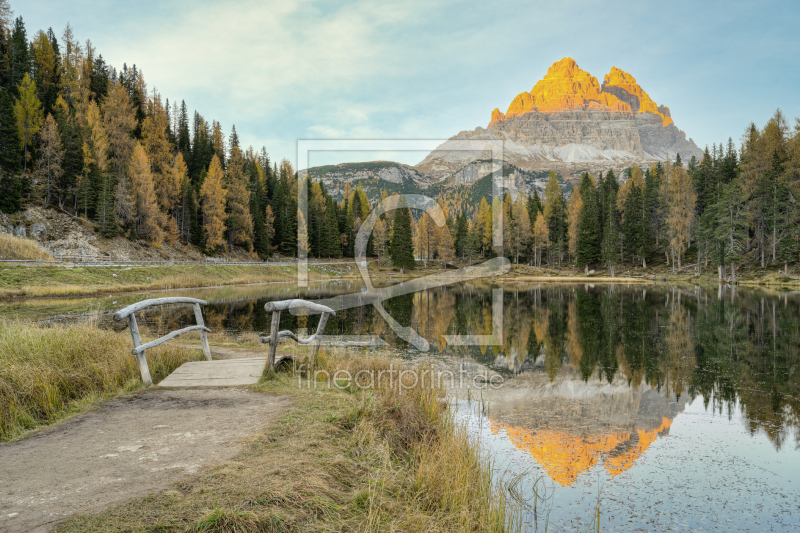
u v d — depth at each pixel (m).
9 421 4.10
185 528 2.43
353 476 3.56
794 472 5.36
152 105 67.75
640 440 6.34
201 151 74.06
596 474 5.24
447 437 5.05
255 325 17.02
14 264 31.30
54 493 2.76
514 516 4.20
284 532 2.62
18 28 64.00
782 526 4.19
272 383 5.92
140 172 52.38
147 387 5.70
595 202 70.50
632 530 4.04
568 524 4.11
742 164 57.81
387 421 4.83
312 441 3.90
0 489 2.81
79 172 52.03
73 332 6.80
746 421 7.23
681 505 4.51
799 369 10.88
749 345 14.12
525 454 5.77
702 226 51.03
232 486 2.94
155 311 22.00
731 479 5.15
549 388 9.02
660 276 54.72
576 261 63.06
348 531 2.81
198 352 8.15
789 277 41.03
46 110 59.44
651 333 16.48
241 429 4.11
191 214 59.41
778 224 43.41
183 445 3.68
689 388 9.20
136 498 2.71
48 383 4.89
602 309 24.48
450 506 3.62
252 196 68.19
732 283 43.41
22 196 46.88
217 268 49.19
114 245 47.78
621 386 9.30
